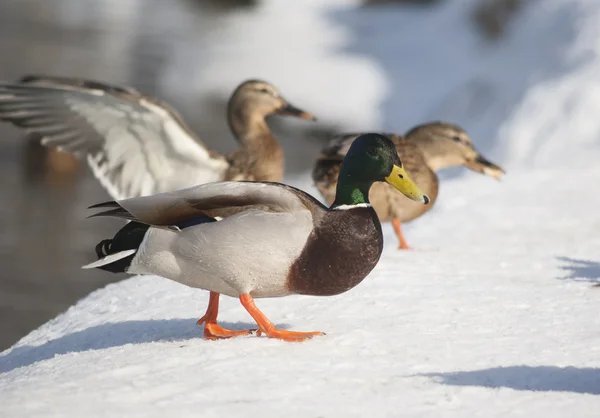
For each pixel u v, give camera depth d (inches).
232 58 1983.3
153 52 2070.6
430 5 2440.9
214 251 311.4
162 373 288.0
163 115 449.4
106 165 460.4
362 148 331.9
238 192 314.2
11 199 1048.8
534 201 700.0
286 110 549.0
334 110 1625.2
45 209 1016.2
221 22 2596.0
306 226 313.0
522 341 328.5
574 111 1064.2
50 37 2150.6
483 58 1620.3
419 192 338.3
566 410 255.9
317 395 267.3
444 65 1729.8
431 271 459.2
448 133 576.7
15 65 1793.8
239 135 549.6
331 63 1886.1
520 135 1093.1
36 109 432.5
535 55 1424.7
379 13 2491.4
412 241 572.7
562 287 420.2
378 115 1610.5
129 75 1806.1
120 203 309.4
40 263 829.8
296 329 346.3
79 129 445.7
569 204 684.7
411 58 1849.2
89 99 433.7
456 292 407.8
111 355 316.8
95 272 815.7
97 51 2031.3
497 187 767.7
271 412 252.8
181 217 313.9
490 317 363.9
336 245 314.5
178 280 326.3
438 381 282.0
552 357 308.2
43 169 1171.3
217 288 325.1
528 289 415.8
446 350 315.9
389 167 335.0
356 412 253.8
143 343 335.0
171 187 485.1
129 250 320.8
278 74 1824.6
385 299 392.2
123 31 2338.8
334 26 2456.9
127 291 440.1
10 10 2503.7
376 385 277.3
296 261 313.1
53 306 719.1
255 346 317.4
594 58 1202.6
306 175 1176.2
